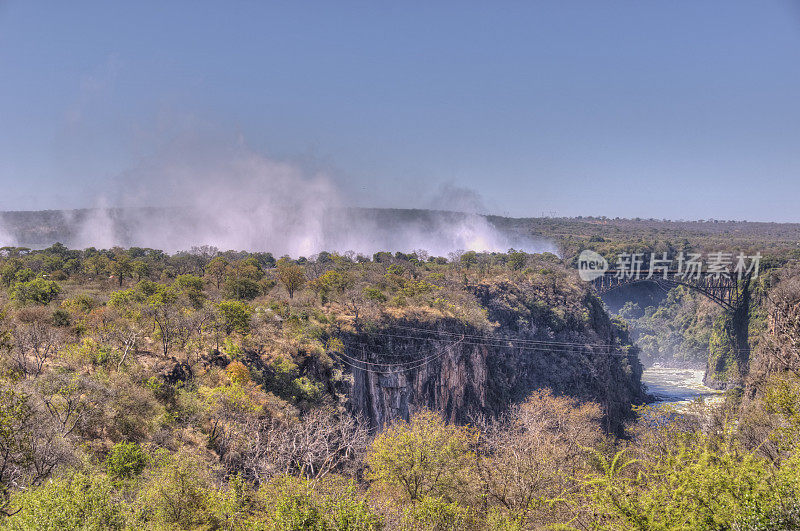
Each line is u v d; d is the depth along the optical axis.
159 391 34.41
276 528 17.20
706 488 15.30
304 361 51.59
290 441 32.84
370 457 29.59
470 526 21.92
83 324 41.53
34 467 20.31
